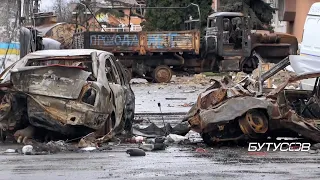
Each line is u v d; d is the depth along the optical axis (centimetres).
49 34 6450
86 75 1709
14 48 4081
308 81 2308
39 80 1688
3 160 1531
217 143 1814
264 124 1714
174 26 7250
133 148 1722
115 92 1858
